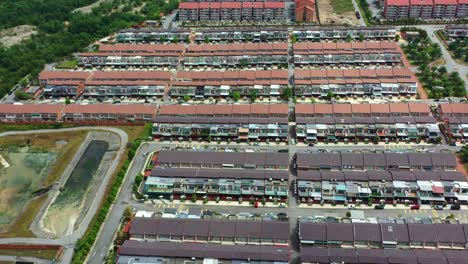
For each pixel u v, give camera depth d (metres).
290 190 179.62
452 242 144.38
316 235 149.12
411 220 153.50
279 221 153.75
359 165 182.75
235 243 150.25
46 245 157.75
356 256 138.75
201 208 172.38
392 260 136.75
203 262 140.25
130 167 195.75
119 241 155.88
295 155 194.38
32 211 177.00
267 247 146.50
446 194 167.25
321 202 170.62
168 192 175.88
